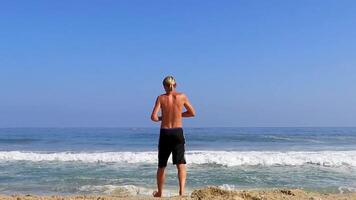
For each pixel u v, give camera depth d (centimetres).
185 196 664
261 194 694
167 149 673
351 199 704
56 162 1666
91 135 5266
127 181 1178
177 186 1088
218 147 3111
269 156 1747
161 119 678
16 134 5638
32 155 1862
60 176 1279
